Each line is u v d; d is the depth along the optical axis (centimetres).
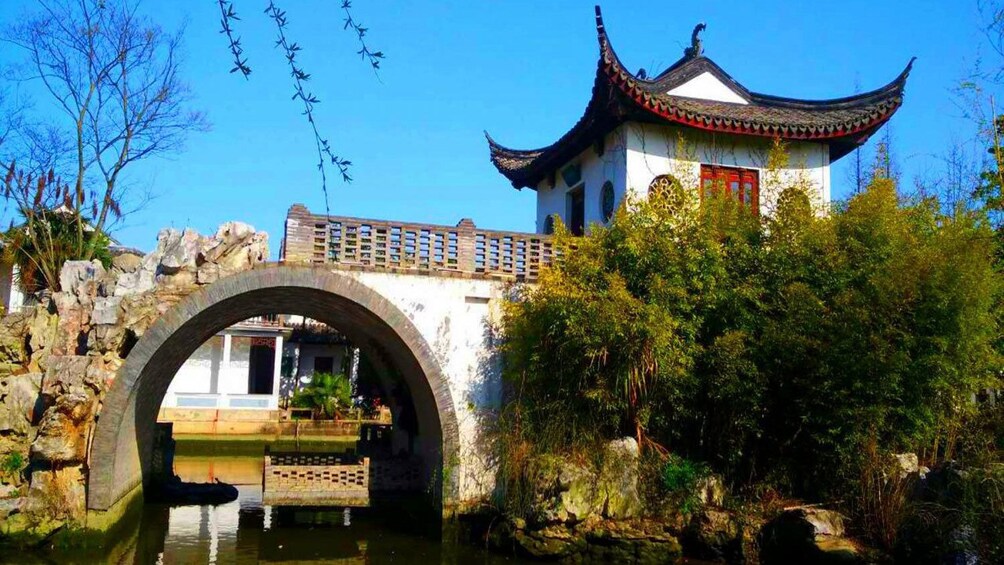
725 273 1402
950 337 1273
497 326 1557
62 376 1318
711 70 1900
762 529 1260
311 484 1678
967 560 1068
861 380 1264
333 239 1498
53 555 1284
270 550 1393
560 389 1438
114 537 1416
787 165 1714
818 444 1349
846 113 1806
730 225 1478
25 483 1371
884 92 1772
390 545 1427
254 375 3753
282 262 1467
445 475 1480
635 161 1677
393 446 2014
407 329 1500
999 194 1636
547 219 2108
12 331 1466
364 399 3028
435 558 1327
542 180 2158
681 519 1312
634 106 1612
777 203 1532
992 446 1312
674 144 1712
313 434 3170
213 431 3139
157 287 1424
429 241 1550
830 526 1217
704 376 1384
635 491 1335
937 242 1314
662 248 1389
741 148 1755
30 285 2241
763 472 1407
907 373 1280
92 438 1358
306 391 3441
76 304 1468
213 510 1778
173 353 1588
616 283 1339
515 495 1388
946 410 1366
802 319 1328
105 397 1363
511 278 1575
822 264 1402
